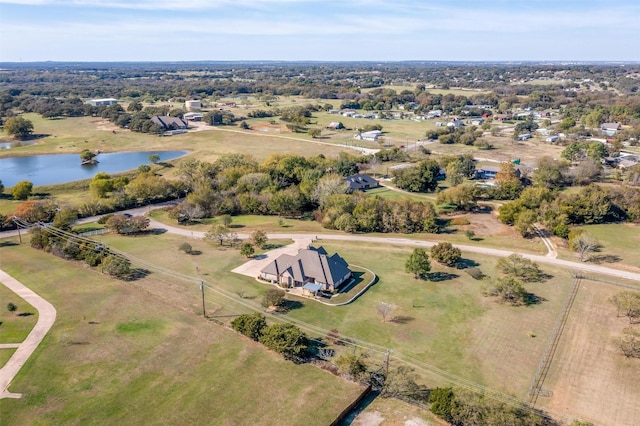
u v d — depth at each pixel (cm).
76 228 10500
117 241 9812
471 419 4500
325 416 4738
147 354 5784
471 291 7712
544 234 10438
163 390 5128
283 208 11644
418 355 5938
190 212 11288
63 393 5062
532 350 6072
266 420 4691
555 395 5200
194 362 5641
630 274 8338
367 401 5084
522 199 11412
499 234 10481
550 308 7150
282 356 5803
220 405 4903
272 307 7081
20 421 4650
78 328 6344
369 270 8494
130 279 7931
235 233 10406
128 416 4738
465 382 5397
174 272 8244
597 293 7644
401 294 7588
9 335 6131
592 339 6316
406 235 10456
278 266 7956
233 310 6956
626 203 11488
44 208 10944
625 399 5150
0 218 10481
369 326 6606
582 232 9694
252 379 5334
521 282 8062
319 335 6353
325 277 7619
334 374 5472
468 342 6247
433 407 4741
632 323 6700
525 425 4356
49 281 7788
